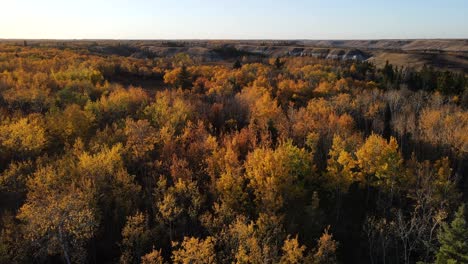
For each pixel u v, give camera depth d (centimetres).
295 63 17400
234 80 12744
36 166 5984
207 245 4059
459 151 7181
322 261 4319
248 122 8800
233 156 5894
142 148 6262
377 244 5347
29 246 4372
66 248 4369
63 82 10412
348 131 7662
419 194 5631
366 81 14088
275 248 4256
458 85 12288
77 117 7238
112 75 13675
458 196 5784
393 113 9606
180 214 5281
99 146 6306
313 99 10644
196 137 7169
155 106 8306
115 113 8444
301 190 5769
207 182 6016
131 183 5359
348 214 6191
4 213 5181
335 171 5888
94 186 5009
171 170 5853
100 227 5231
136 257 4753
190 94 10450
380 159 5738
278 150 5806
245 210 5475
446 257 4075
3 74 10512
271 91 11456
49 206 4228
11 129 6369
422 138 7888
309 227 5284
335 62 17888
